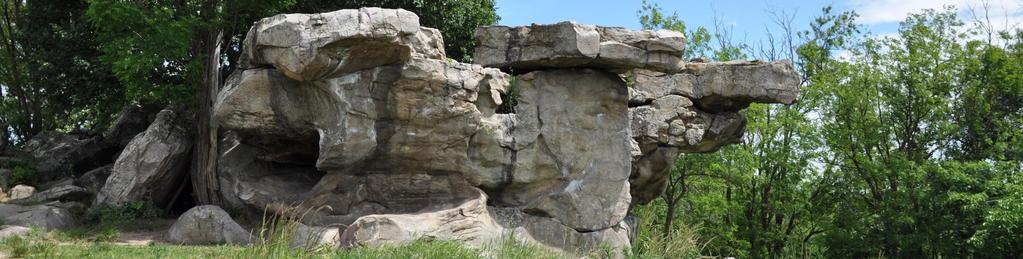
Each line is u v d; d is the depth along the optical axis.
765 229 31.72
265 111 15.35
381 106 14.71
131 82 18.56
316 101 15.20
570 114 16.41
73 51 23.92
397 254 12.30
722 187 32.34
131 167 18.58
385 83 14.61
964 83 29.95
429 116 14.88
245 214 17.38
